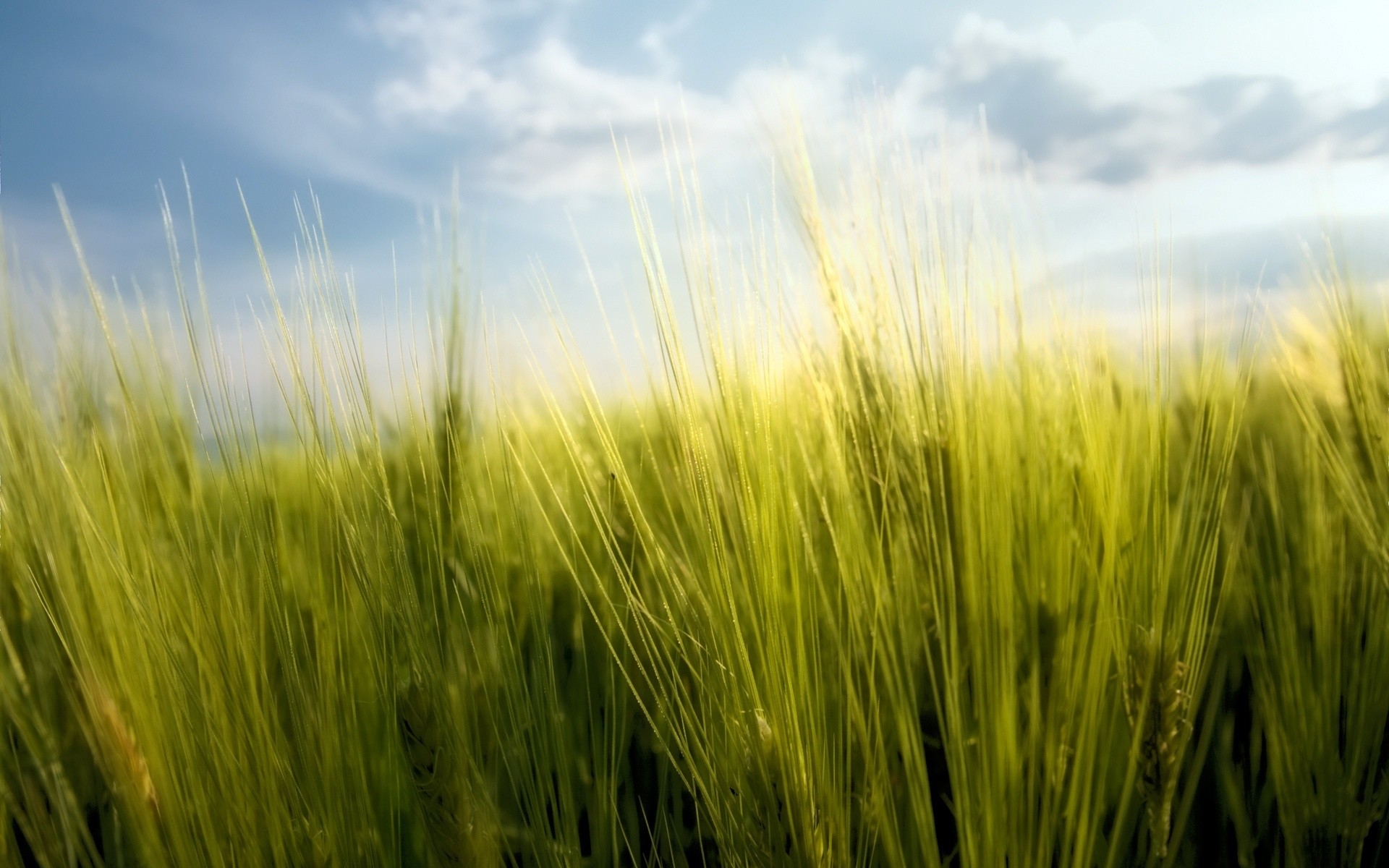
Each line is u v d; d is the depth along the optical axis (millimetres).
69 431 254
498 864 245
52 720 264
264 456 234
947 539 221
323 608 247
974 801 226
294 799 229
